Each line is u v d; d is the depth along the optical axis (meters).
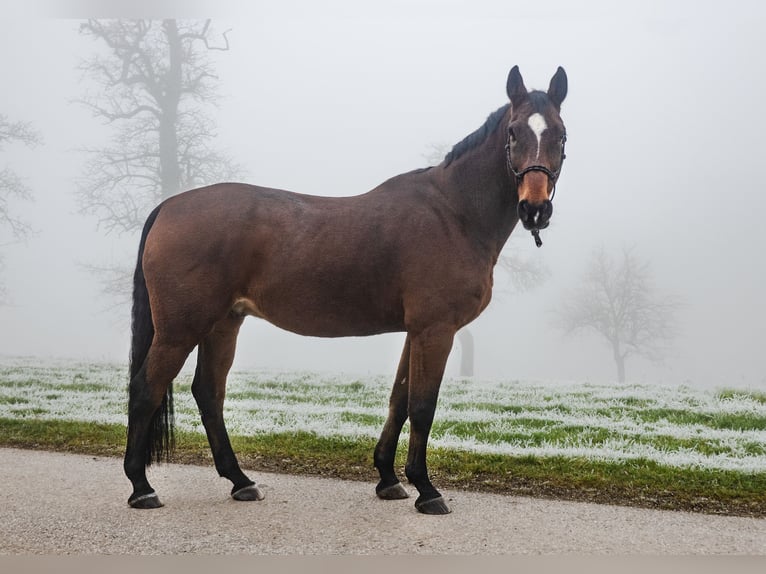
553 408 8.52
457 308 4.06
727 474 5.01
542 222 3.74
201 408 4.49
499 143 4.18
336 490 4.73
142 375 4.14
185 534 3.63
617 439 6.38
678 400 9.05
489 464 5.38
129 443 4.18
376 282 4.12
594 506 4.33
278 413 8.12
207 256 4.08
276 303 4.20
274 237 4.14
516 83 4.07
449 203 4.22
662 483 4.84
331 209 4.26
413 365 4.07
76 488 4.66
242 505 4.27
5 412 7.96
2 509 4.08
